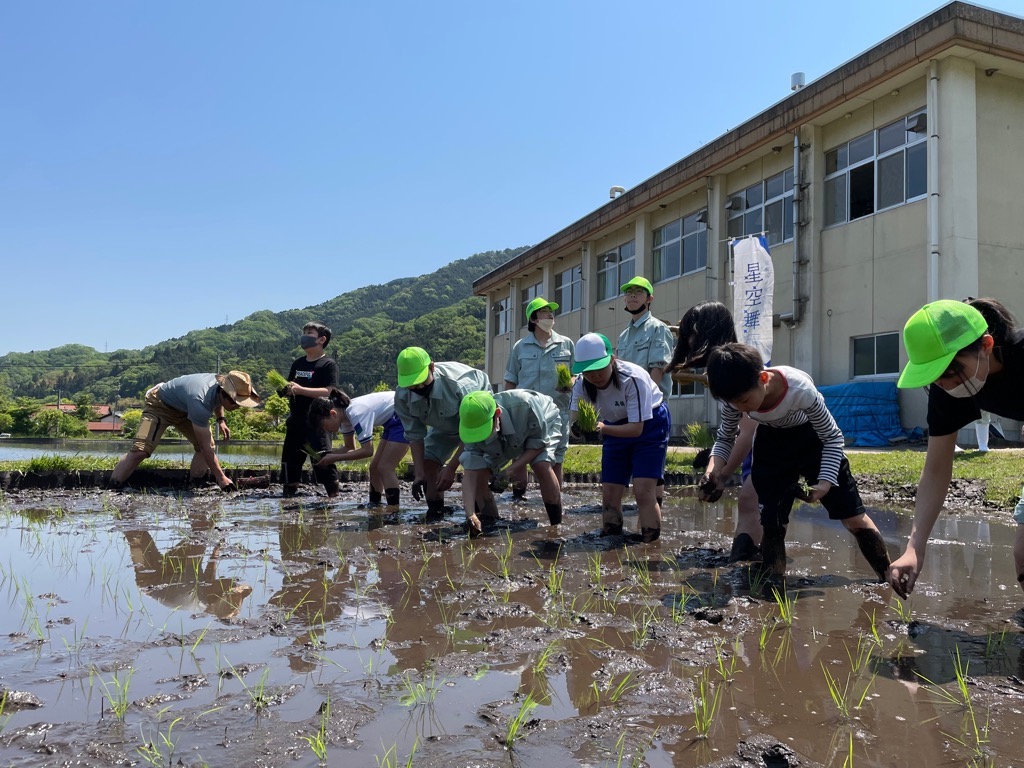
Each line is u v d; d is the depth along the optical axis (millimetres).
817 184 14500
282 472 7613
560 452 5680
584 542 4793
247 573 3926
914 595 3357
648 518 4812
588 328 23203
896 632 2820
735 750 1870
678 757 1836
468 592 3469
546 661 2516
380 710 2127
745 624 2926
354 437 7250
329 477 7430
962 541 4617
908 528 5145
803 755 1842
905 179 12852
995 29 11672
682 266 19125
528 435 5312
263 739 1945
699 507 6660
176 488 8148
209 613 3156
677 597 3359
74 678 2400
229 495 7578
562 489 8188
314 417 7160
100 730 2012
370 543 4785
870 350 13562
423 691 2266
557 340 7191
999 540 4648
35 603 3342
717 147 16641
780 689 2268
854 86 13062
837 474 3498
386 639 2775
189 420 8164
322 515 6121
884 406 12648
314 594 3469
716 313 4777
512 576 3770
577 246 23844
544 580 3709
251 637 2820
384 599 3369
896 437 12508
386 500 6723
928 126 12148
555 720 2053
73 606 3289
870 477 7559
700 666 2473
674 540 4863
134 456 7906
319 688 2293
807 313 14664
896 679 2348
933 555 4195
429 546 4668
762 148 15750
